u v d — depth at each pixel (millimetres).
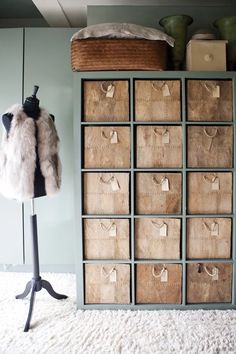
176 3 2445
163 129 1970
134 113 1962
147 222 2004
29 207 2471
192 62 2016
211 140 1982
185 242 2002
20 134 1781
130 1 2406
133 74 1938
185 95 1966
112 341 1669
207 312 1974
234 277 2018
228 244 2027
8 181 1795
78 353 1572
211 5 2443
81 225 1983
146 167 1981
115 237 1999
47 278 2480
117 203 1990
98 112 1962
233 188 1996
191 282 2027
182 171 1979
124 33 1870
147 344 1643
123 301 2021
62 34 2414
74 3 2428
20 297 2105
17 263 2498
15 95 2424
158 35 1914
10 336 1717
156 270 2016
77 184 1966
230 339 1689
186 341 1669
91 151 1969
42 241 2488
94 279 2016
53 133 1974
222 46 2031
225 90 1981
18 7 2826
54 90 2430
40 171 1887
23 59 2416
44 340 1680
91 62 1923
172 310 2002
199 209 2006
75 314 1949
